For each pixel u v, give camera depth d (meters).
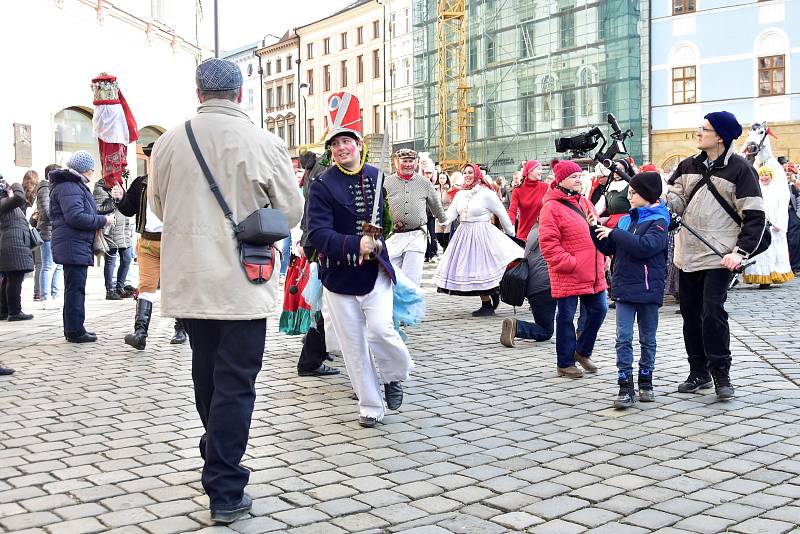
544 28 44.38
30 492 4.30
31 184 13.02
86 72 21.41
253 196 4.00
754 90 38.22
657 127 41.03
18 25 18.38
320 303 6.85
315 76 73.00
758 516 3.92
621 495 4.23
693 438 5.25
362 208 5.47
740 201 6.06
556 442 5.22
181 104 27.97
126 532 3.77
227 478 3.88
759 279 13.45
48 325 10.54
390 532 3.77
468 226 10.93
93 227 8.97
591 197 11.42
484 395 6.55
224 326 3.95
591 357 8.08
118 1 23.28
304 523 3.87
